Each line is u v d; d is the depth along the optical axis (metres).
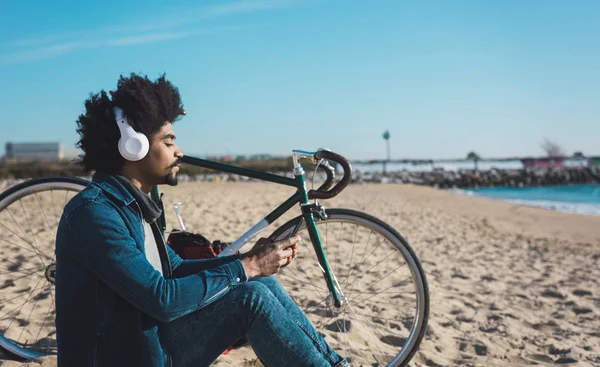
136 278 1.76
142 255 1.83
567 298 5.27
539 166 43.72
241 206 11.91
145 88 1.91
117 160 1.90
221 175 27.47
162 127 1.94
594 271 6.77
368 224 2.61
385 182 30.72
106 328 1.83
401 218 12.20
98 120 1.88
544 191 32.53
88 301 1.82
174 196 14.33
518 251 8.49
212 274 1.91
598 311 4.80
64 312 1.82
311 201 2.57
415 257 2.61
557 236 11.17
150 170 1.95
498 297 5.21
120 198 1.85
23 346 2.92
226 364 2.71
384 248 7.14
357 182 28.31
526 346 3.75
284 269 5.28
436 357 3.31
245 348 3.03
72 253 1.78
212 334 1.94
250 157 37.44
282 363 1.98
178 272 2.26
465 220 13.07
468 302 4.95
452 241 9.06
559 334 4.14
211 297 1.89
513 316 4.52
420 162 40.53
